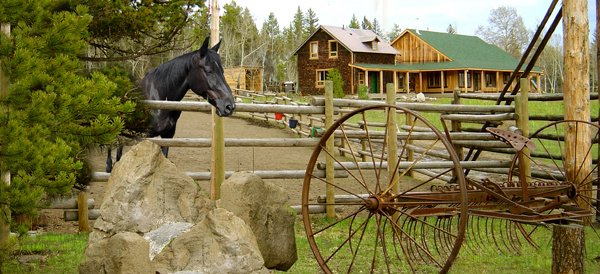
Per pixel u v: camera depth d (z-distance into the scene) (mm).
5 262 5703
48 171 4984
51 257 6219
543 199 5922
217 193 8312
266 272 4344
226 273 4215
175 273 4145
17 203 4781
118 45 10953
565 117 7750
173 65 8430
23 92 4938
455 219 8641
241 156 14680
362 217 8969
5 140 4781
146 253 3996
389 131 8383
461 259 6594
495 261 6504
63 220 8367
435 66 46438
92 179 7734
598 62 7500
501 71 48219
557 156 10367
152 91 8461
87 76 7074
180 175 4773
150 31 9961
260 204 5059
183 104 8227
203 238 4270
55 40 5188
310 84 47594
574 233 5676
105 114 5562
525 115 9797
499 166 10023
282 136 18500
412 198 5465
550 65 74688
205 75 8148
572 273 5680
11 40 5055
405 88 47844
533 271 6141
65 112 5176
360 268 6203
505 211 5711
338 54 45812
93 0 8500
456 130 10844
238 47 66375
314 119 17547
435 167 9641
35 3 5172
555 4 8609
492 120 9773
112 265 3992
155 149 4734
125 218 4410
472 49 49344
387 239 7496
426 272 6074
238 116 24328
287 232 5305
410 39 49000
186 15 10055
